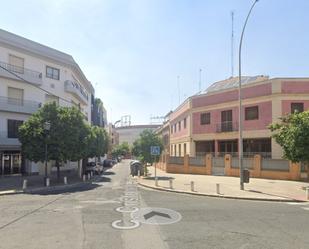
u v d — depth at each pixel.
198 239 8.67
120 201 16.05
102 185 26.41
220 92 37.72
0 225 10.44
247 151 34.84
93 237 8.87
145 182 27.20
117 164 82.62
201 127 39.84
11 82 38.56
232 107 36.19
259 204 15.48
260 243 8.29
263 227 10.16
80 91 53.38
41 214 12.41
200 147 40.53
